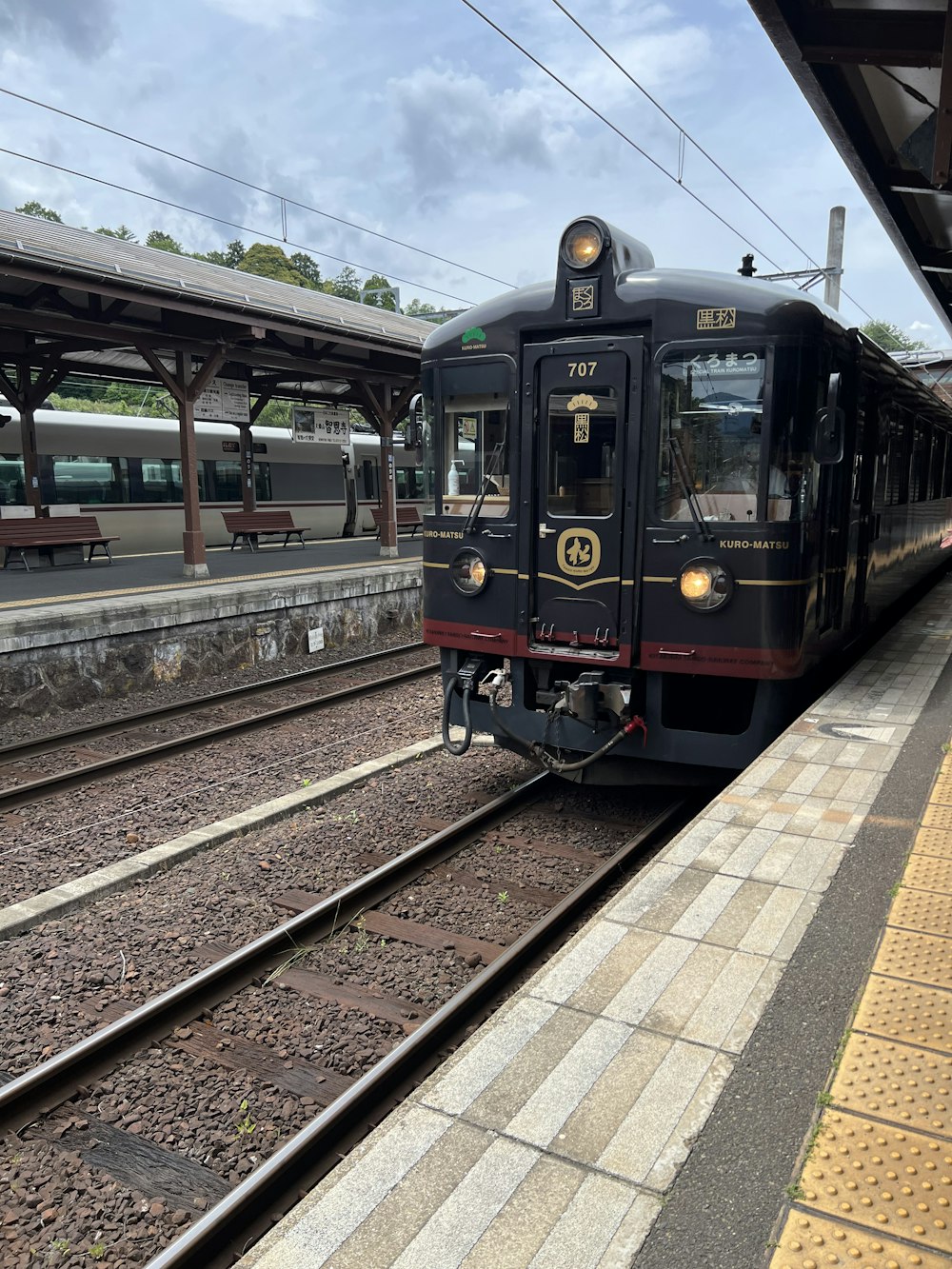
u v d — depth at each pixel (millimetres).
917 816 4023
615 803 6414
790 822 3986
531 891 5098
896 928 3068
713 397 5117
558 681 5676
